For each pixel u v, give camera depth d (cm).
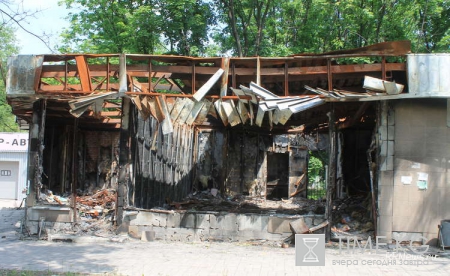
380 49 1086
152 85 1352
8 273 784
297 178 2417
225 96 1127
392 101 1144
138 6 2419
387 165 1135
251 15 2758
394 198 1130
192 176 2272
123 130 1223
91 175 2142
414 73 1074
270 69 1135
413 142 1134
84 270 835
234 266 891
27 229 1219
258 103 1115
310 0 2652
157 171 1559
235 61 1130
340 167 1852
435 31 2555
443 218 1116
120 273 809
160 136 1612
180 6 2314
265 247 1116
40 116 1238
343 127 1722
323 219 1155
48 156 1864
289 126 2000
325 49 2642
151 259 949
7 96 1172
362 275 831
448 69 1069
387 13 2477
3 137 2795
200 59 1128
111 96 1130
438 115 1131
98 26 2409
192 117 1153
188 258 966
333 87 1277
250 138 2319
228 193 2259
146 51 2402
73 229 1217
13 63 1169
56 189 1939
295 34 2752
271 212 1487
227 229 1182
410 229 1122
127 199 1213
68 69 1188
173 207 1620
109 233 1203
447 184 1120
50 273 798
